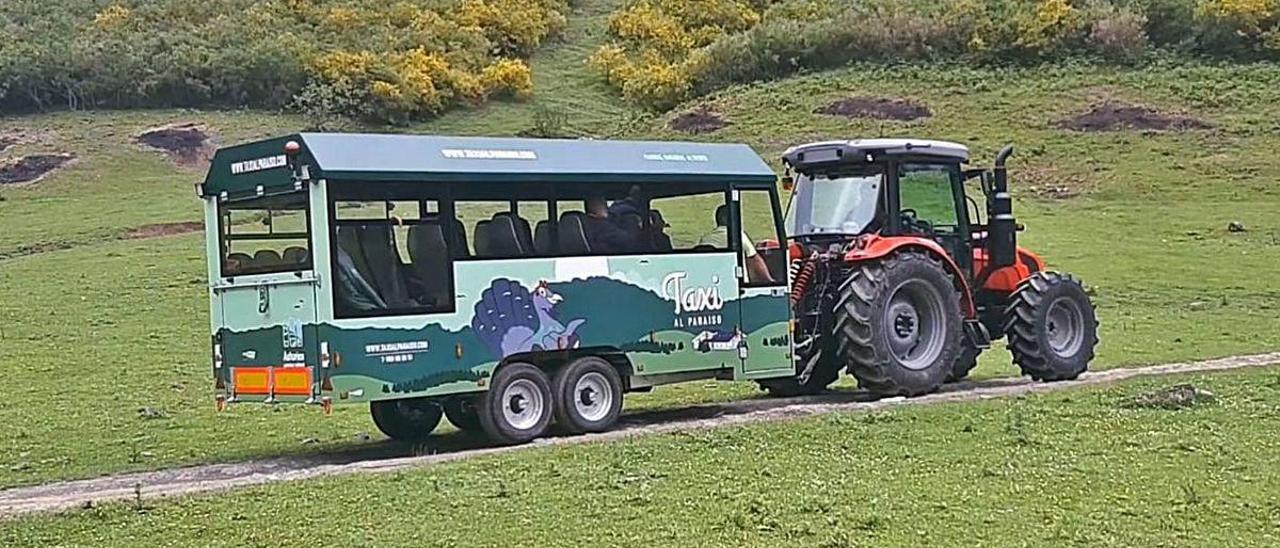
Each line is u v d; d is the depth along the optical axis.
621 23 73.06
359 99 60.16
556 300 15.01
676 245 16.02
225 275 14.62
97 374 22.45
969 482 11.15
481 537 9.72
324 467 13.62
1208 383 16.75
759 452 12.74
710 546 9.34
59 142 54.25
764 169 16.84
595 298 15.30
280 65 61.16
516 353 14.70
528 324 14.80
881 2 69.00
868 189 18.31
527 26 72.44
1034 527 9.70
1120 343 24.25
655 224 15.89
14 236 40.41
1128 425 13.62
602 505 10.55
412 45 67.06
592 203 15.38
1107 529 9.62
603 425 15.28
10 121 57.69
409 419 15.80
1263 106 51.56
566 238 15.16
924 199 18.64
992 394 17.08
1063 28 58.94
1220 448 12.34
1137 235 38.84
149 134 55.31
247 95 60.75
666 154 16.06
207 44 64.19
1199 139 49.12
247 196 14.38
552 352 14.98
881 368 17.08
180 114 58.81
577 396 15.11
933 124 52.66
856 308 17.12
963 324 18.06
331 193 13.67
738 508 10.32
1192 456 12.02
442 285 14.30
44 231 41.03
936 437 13.30
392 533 9.91
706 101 58.69
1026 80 56.72
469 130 60.00
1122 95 53.72
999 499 10.53
